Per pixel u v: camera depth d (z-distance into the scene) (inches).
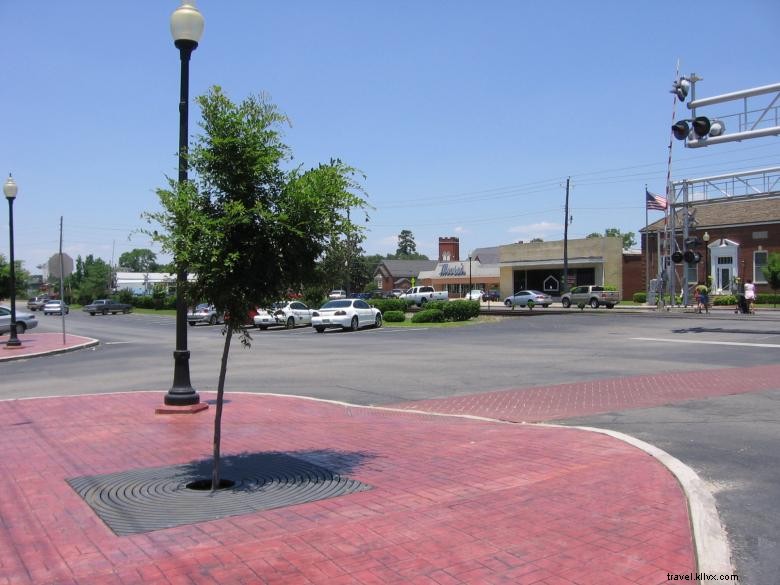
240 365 701.3
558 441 311.7
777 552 181.5
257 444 317.4
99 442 325.1
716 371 559.5
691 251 1161.4
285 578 161.0
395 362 684.7
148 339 1194.0
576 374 562.6
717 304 1696.6
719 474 256.5
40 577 164.7
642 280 2245.3
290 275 245.3
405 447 306.3
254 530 194.1
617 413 388.2
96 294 3740.2
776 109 840.3
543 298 1989.4
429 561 170.6
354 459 283.3
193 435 341.1
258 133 240.4
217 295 231.3
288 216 232.8
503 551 176.7
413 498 224.1
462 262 3137.3
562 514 205.9
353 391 502.6
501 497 224.1
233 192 240.4
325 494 229.6
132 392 509.4
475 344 874.1
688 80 920.3
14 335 981.8
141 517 207.6
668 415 377.7
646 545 180.4
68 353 934.4
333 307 1272.1
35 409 426.9
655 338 888.9
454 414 401.7
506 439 319.3
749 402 413.7
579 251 2349.9
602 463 268.2
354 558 172.6
